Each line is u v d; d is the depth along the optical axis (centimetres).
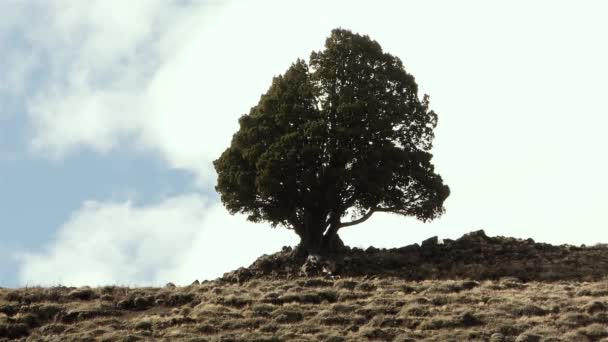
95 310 10969
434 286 11400
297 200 12538
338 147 12525
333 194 12419
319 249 12681
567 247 12975
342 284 11556
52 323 10731
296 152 12419
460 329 10106
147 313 11044
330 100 12712
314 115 12688
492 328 10100
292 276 12238
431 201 12619
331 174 12375
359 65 12838
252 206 12738
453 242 13150
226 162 12725
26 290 11581
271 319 10519
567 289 11244
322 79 12825
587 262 12306
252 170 12619
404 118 12825
